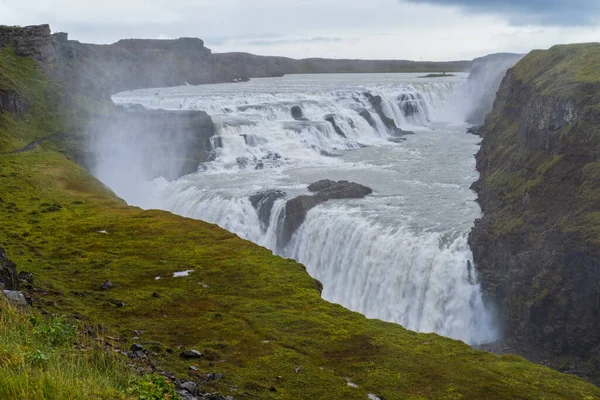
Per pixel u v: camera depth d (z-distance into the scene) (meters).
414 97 161.62
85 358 19.50
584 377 56.03
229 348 29.20
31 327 21.17
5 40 146.00
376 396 25.25
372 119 141.62
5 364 15.33
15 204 64.12
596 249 59.66
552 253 63.53
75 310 31.88
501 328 64.94
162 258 45.78
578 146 72.44
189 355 27.45
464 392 25.50
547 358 59.59
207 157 114.38
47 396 14.39
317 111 141.38
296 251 80.56
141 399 16.94
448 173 101.50
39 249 47.69
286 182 97.81
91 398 15.14
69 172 85.44
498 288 65.31
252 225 86.06
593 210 65.00
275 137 121.44
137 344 26.78
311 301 36.81
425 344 30.78
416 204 83.38
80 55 199.62
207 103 144.50
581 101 76.31
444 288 67.00
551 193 71.44
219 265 43.88
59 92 134.50
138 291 37.47
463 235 70.81
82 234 53.31
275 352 28.80
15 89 119.50
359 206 82.38
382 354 29.27
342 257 75.38
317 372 26.92
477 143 126.44
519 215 72.38
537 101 87.06
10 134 107.44
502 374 27.27
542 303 60.78
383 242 71.44
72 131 119.31
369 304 71.38
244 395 23.67
